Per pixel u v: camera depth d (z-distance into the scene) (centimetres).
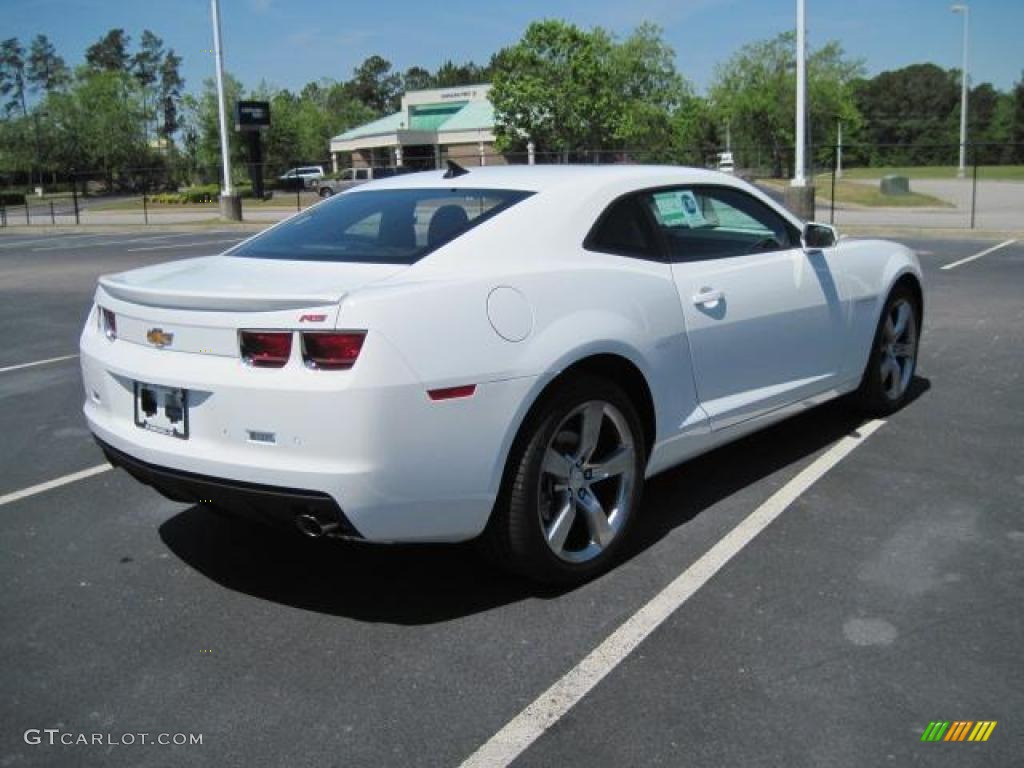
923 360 741
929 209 2872
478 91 7131
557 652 320
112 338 371
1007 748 263
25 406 690
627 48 4744
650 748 267
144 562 404
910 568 374
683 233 428
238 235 2770
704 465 503
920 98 10244
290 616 352
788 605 347
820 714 280
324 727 281
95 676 313
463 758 265
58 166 7981
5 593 376
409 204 405
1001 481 467
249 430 313
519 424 336
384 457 305
